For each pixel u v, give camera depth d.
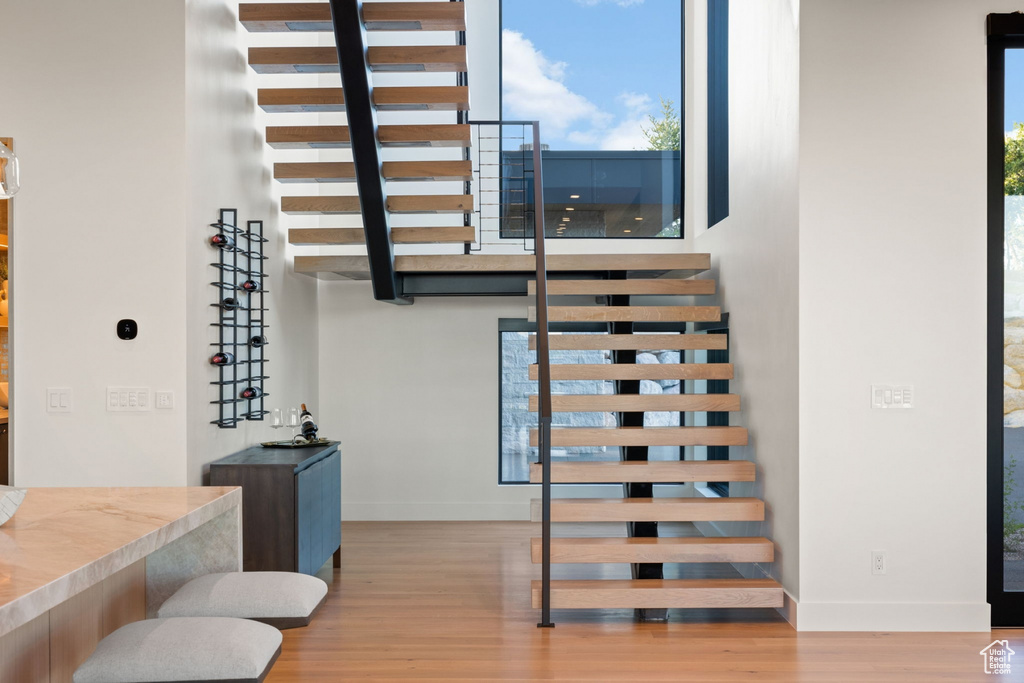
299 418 5.47
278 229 6.29
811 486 4.37
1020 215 4.48
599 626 4.45
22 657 2.34
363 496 7.45
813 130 4.38
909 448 4.37
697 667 3.83
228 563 3.06
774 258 4.81
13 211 4.45
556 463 4.86
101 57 4.48
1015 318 4.46
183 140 4.47
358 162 5.46
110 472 4.45
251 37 5.69
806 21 4.38
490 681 3.65
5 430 4.58
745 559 4.60
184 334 4.46
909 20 4.38
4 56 4.47
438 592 5.08
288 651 4.03
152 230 4.46
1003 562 4.46
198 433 4.61
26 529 2.41
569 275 6.62
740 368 5.56
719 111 7.16
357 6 5.00
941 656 3.98
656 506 4.73
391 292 6.12
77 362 4.45
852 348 4.37
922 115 4.38
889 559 4.37
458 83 7.55
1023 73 4.47
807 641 4.20
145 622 2.30
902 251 4.37
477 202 7.59
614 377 5.24
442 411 7.46
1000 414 4.41
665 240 7.68
